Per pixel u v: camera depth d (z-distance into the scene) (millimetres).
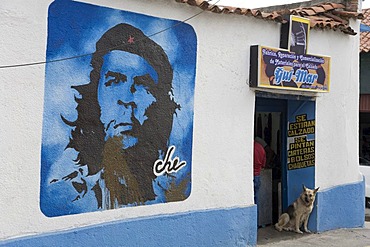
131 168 6938
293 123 10062
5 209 5812
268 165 10195
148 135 7113
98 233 6535
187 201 7586
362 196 10711
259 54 8258
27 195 5984
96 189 6594
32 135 6008
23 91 5926
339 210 10188
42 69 6070
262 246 8688
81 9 6391
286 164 10180
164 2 7219
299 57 8891
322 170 9883
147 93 7086
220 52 7953
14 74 5848
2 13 5738
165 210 7316
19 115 5902
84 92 6449
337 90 10125
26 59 5938
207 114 7812
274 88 8539
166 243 7258
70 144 6336
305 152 9875
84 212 6484
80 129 6426
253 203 8492
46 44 6094
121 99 6820
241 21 8219
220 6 7980
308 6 11039
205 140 7797
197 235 7637
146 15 7043
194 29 7598
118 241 6730
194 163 7664
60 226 6270
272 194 10242
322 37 9734
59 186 6254
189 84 7566
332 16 10344
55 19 6160
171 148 7371
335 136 10117
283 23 8805
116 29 6742
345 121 10312
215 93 7906
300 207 9555
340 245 9055
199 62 7684
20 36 5883
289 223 9766
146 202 7105
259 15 8352
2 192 5789
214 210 7871
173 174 7406
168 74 7312
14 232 5891
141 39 7000
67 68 6285
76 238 6336
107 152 6691
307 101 9805
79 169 6426
